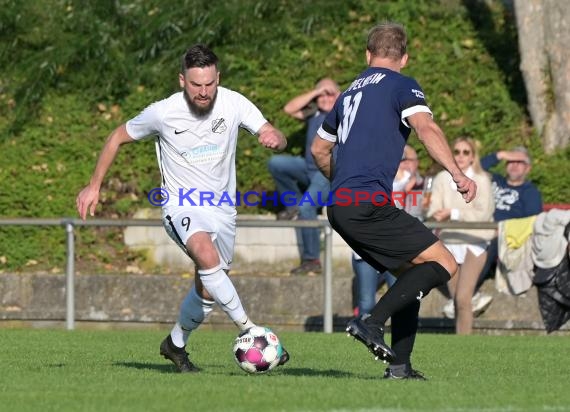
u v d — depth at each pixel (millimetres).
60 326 47750
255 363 23891
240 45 57969
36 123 56594
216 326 46344
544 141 54188
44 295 48781
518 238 41812
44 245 52438
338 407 18828
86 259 51625
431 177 45719
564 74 53688
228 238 25016
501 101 56000
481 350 33250
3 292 49062
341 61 56844
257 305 46719
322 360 29906
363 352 32375
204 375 24578
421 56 57469
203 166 24500
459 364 28984
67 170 55094
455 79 56750
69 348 32906
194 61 23828
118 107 57188
